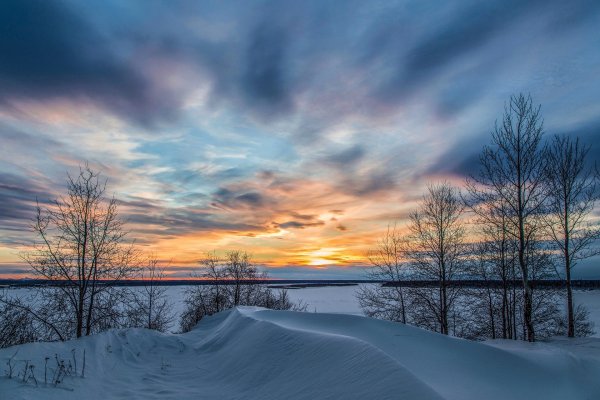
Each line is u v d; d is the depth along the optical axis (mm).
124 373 8891
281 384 7062
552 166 17484
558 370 6875
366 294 22375
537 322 18828
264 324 10562
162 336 12844
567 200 18438
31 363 7461
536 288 19531
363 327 8750
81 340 9617
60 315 13648
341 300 69438
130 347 10805
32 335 12797
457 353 7090
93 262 14352
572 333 18469
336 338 7621
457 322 21000
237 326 12211
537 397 5539
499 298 20719
